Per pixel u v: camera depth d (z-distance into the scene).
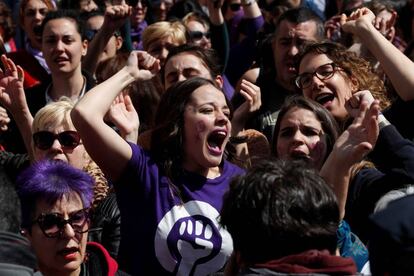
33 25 11.44
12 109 7.54
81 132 5.55
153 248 5.57
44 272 5.16
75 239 5.11
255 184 4.12
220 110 5.84
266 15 10.97
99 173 6.71
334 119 6.22
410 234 3.28
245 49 10.79
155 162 5.72
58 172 5.12
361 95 5.46
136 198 5.65
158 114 5.92
